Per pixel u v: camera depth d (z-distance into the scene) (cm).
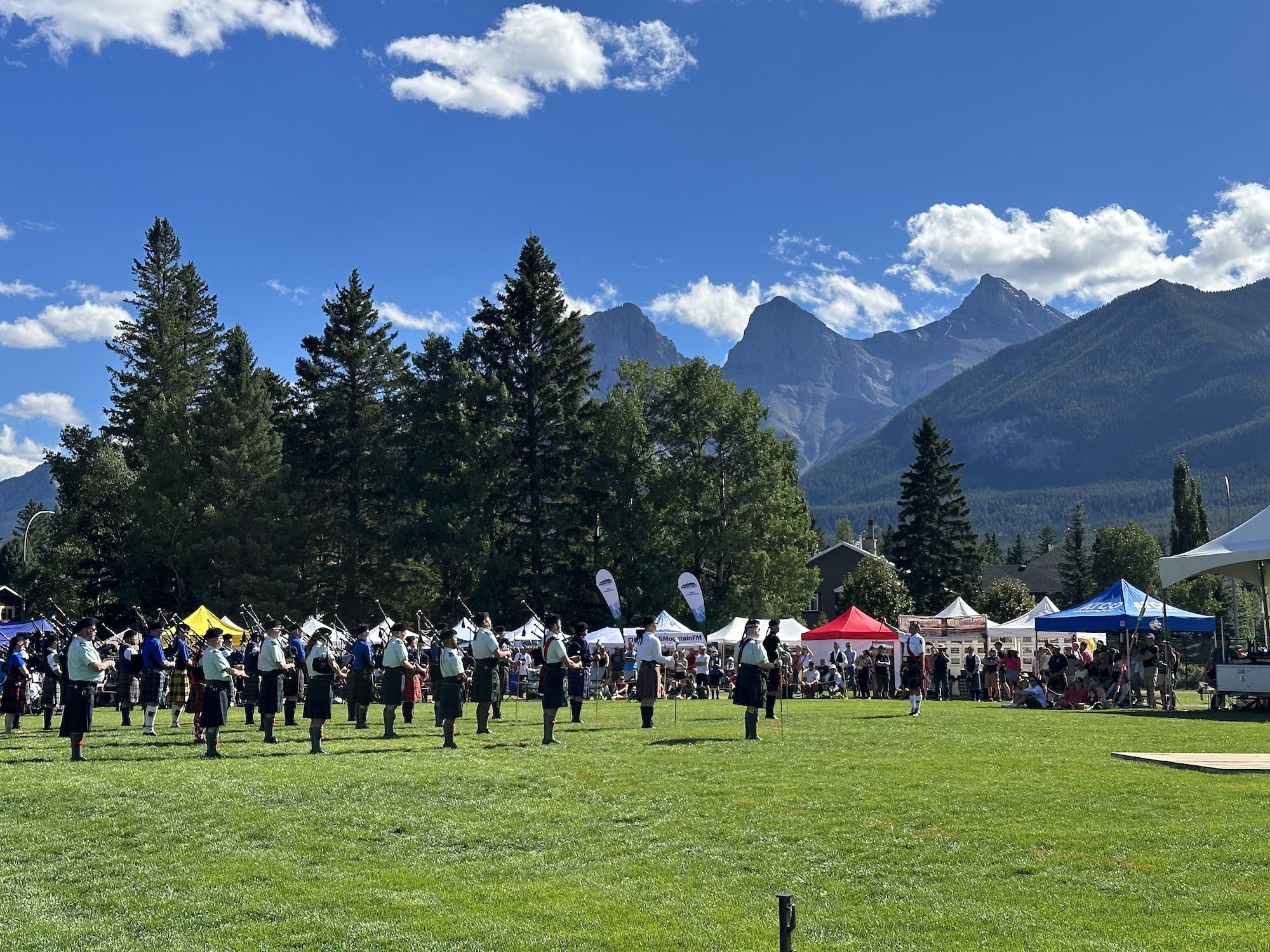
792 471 6362
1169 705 2736
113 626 5809
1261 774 1295
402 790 1232
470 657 3133
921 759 1450
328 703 1616
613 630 4116
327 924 784
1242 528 2677
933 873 868
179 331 6731
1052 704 2912
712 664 3766
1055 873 855
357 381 6028
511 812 1118
